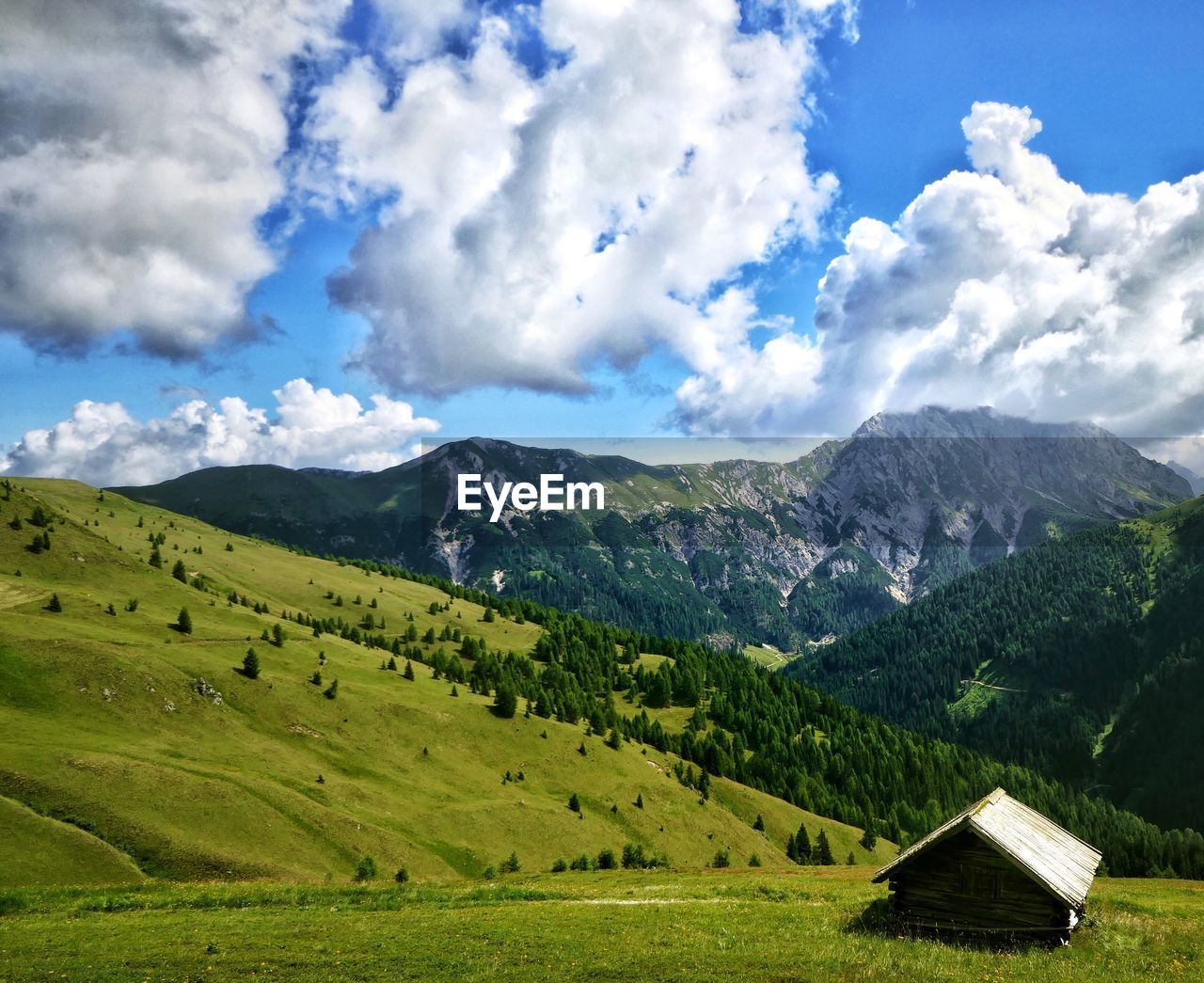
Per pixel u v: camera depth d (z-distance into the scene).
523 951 31.47
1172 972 29.16
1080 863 40.31
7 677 113.25
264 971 29.39
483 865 114.81
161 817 88.50
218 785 98.50
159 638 163.50
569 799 151.38
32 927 37.91
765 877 71.06
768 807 191.88
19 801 82.75
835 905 44.88
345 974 28.94
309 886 51.31
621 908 43.16
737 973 28.06
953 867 36.53
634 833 148.38
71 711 113.06
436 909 43.06
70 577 193.12
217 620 199.25
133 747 106.69
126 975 29.09
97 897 46.38
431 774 145.62
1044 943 33.66
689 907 43.53
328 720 148.00
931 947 31.97
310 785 116.25
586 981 27.62
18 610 157.12
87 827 82.44
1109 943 33.19
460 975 28.61
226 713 133.12
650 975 28.11
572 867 125.88
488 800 139.62
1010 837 36.91
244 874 83.81
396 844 107.25
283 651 181.12
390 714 160.38
